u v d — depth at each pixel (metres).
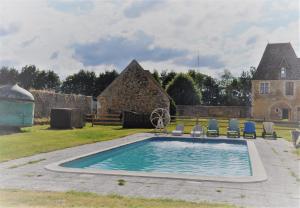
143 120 29.77
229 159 15.59
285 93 45.62
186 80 51.03
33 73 73.25
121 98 36.69
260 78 46.69
